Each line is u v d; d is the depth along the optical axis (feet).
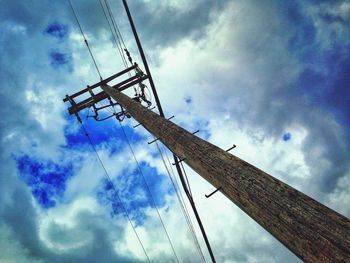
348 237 5.85
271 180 8.23
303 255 6.53
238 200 8.91
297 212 6.90
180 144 12.55
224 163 9.78
